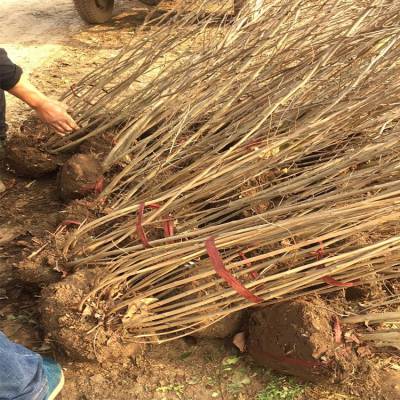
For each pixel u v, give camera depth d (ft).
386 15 7.78
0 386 5.27
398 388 6.07
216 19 10.09
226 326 6.43
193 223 6.80
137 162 7.73
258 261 6.39
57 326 6.02
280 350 5.90
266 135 7.65
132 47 9.75
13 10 17.43
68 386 6.12
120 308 6.12
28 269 6.68
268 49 8.54
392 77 7.41
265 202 6.98
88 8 15.61
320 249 5.97
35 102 7.57
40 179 9.27
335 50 7.17
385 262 6.31
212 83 8.27
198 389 6.10
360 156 6.51
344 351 5.87
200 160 7.28
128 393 6.06
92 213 7.50
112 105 10.09
